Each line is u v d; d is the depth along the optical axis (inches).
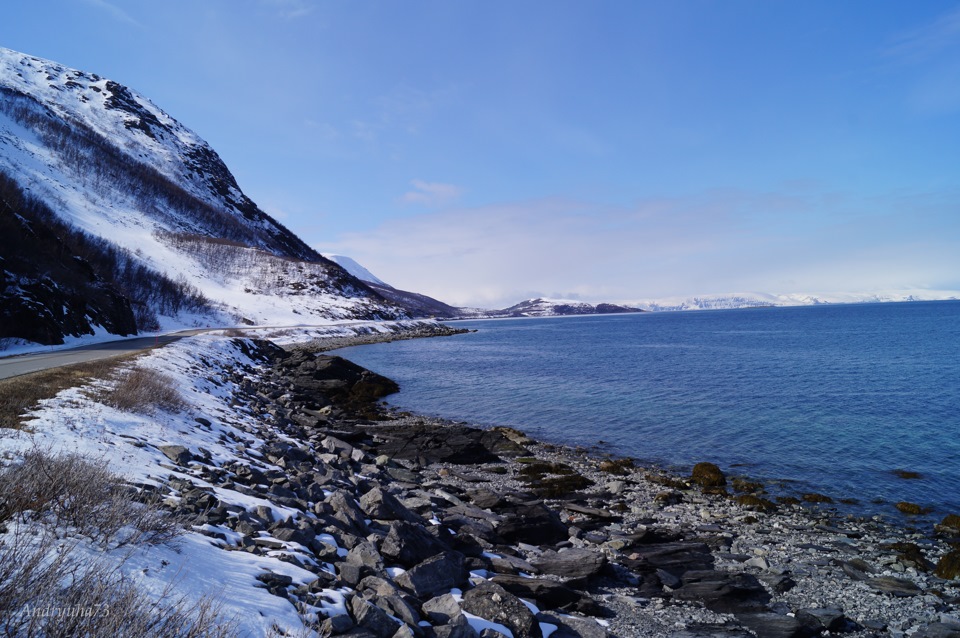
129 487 304.7
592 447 1019.9
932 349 2783.0
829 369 2036.2
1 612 142.0
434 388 1765.5
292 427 1005.8
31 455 272.4
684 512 662.5
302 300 5472.4
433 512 569.3
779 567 487.2
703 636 359.9
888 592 440.1
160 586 197.6
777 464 880.3
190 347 1592.0
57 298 1612.9
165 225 6141.7
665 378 1861.5
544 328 7313.0
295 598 244.4
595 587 443.5
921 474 812.6
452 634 269.7
